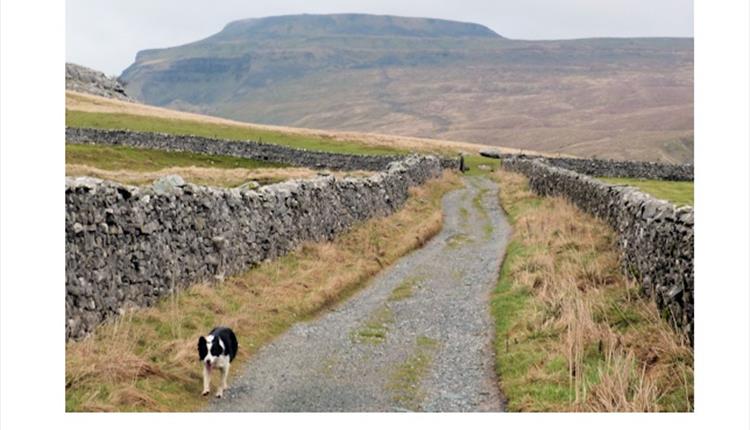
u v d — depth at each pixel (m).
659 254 15.27
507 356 14.10
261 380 12.93
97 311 13.45
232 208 19.56
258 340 15.10
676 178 56.75
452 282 21.81
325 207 26.16
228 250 19.00
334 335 16.06
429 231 30.55
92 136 65.81
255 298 17.75
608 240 22.86
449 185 51.09
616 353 12.51
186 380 12.26
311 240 24.59
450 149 96.88
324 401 12.02
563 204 33.34
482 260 24.95
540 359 13.38
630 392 11.30
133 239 14.89
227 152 65.88
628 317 14.53
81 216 13.20
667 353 12.16
